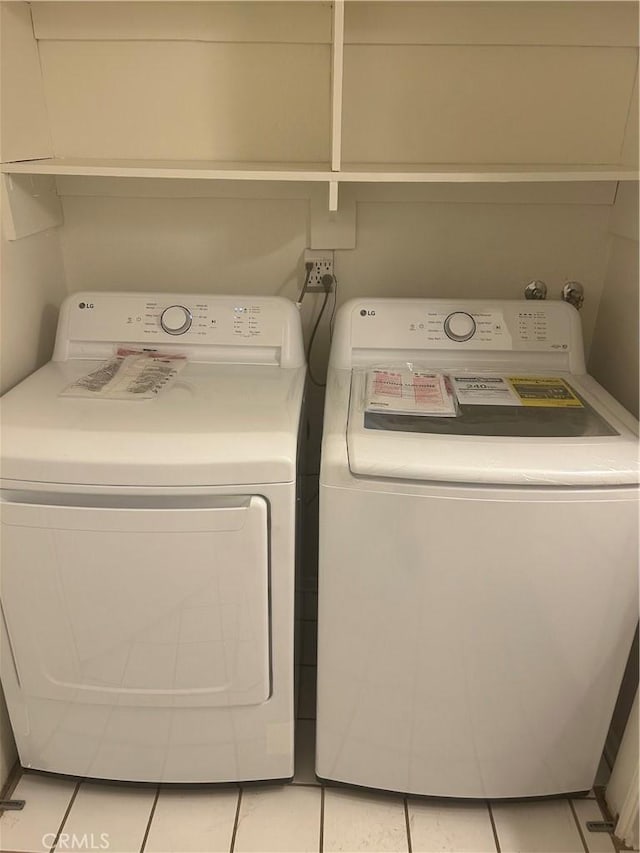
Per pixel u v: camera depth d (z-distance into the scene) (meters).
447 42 1.58
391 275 1.81
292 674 1.43
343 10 1.41
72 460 1.22
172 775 1.55
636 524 1.24
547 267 1.79
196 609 1.33
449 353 1.62
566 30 1.56
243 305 1.62
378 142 1.68
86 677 1.41
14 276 1.54
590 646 1.35
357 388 1.50
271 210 1.74
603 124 1.66
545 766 1.50
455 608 1.31
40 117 1.62
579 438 1.30
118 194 1.71
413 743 1.48
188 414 1.35
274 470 1.23
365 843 1.49
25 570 1.30
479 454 1.23
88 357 1.65
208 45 1.60
